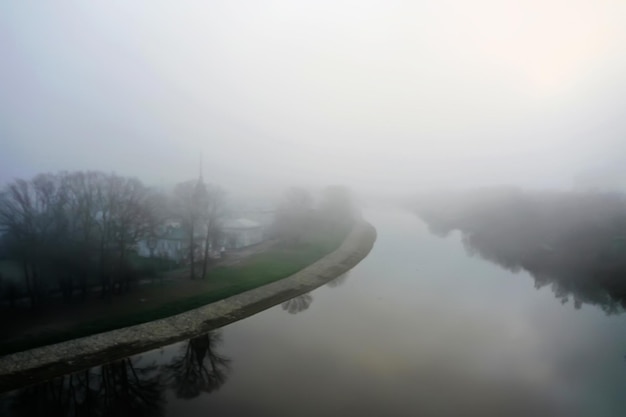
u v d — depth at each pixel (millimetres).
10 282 34531
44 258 36094
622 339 34906
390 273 56656
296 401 25703
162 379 28656
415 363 30750
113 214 39875
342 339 34688
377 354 32344
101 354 30172
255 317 39531
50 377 27359
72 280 37375
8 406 24953
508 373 29328
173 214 46594
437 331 36469
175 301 38562
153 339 32938
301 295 46438
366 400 25844
